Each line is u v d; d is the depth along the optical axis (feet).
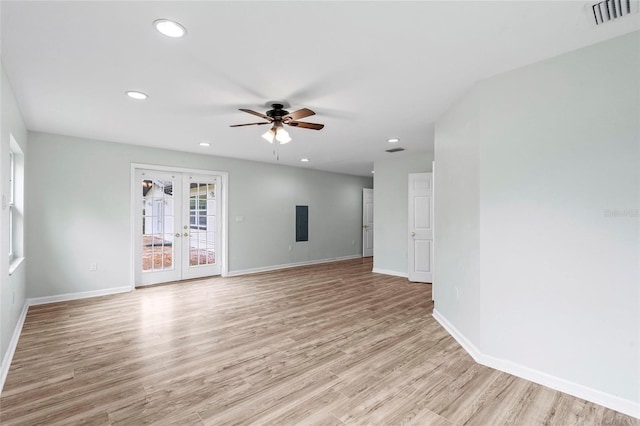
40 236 13.91
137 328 11.18
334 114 11.64
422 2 5.44
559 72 7.38
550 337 7.47
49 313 12.72
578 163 7.12
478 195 8.75
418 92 9.53
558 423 6.19
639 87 6.41
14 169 12.05
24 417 6.25
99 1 5.35
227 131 13.83
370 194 30.71
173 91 9.38
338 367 8.40
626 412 6.48
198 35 6.47
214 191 20.33
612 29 6.35
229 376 7.91
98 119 12.08
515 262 8.02
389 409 6.59
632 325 6.46
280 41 6.71
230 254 20.67
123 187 16.21
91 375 7.91
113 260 15.90
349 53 7.23
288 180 23.98
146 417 6.29
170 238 18.58
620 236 6.61
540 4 5.51
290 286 17.84
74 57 7.38
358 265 25.22
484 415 6.41
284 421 6.18
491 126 8.46
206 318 12.32
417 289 17.21
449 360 8.81
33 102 10.25
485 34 6.49
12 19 5.85
